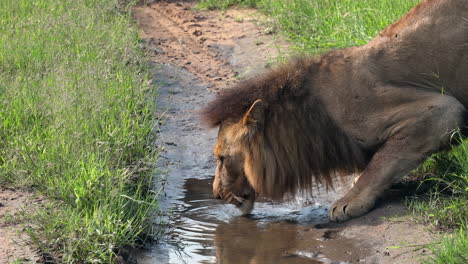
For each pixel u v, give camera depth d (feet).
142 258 26.48
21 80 41.57
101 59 46.83
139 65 50.98
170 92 49.16
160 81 51.11
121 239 26.07
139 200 29.30
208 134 42.24
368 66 29.81
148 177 33.78
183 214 31.83
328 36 50.98
